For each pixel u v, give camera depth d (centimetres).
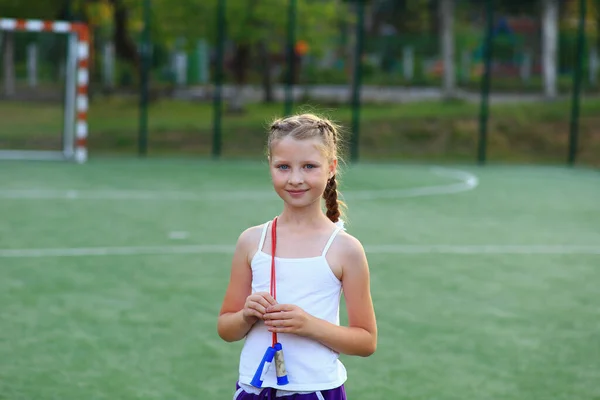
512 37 3731
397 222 1166
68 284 776
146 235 1018
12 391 513
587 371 574
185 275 821
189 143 2367
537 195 1495
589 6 3422
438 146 2494
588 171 1938
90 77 2816
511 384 546
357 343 313
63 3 2397
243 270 325
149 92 2898
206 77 3550
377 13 3581
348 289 315
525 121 2695
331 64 3762
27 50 2061
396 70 3556
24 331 634
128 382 535
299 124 314
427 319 692
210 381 541
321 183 313
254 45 2781
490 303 748
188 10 2434
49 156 1873
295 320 301
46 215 1138
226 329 321
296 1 2492
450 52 3128
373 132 2534
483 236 1078
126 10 2711
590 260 944
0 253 898
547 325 684
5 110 2056
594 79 3525
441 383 546
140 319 673
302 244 314
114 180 1534
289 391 311
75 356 582
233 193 1407
